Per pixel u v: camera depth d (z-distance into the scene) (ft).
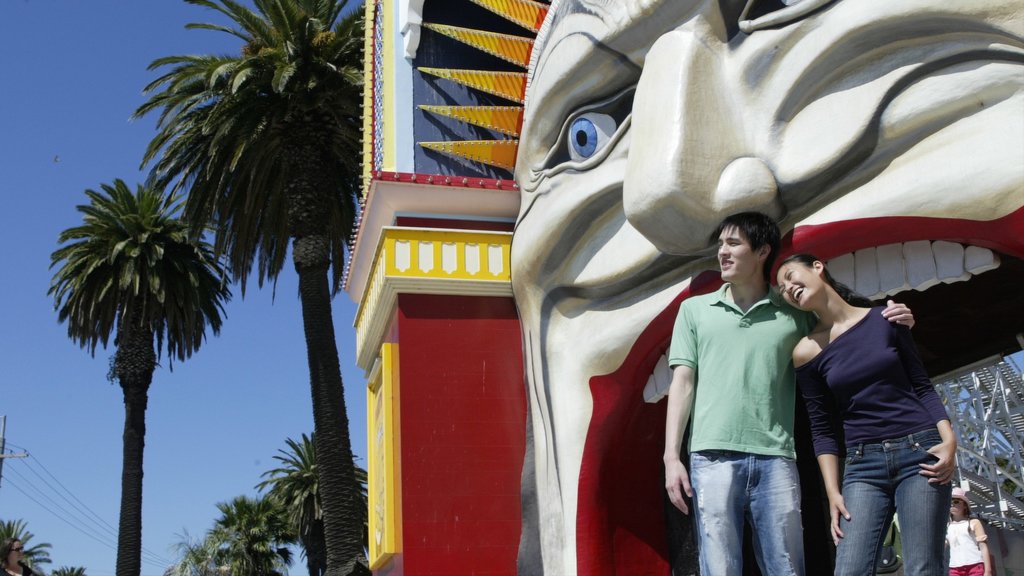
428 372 31.50
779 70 21.52
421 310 32.07
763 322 14.74
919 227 19.52
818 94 21.08
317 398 60.85
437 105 34.73
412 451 30.71
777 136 21.44
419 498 30.32
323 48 65.72
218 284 95.96
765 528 14.08
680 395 14.94
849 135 20.03
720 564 13.94
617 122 26.61
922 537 13.46
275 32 66.18
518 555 30.25
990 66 18.54
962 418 69.72
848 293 15.01
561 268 28.50
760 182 20.93
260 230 71.77
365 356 39.78
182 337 98.07
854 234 20.31
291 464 163.84
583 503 27.55
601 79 26.14
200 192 68.13
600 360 27.25
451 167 34.12
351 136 64.39
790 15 21.35
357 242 36.86
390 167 33.60
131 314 93.35
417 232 32.42
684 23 22.77
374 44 38.19
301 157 65.21
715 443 14.28
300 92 63.87
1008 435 69.36
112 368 96.43
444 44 35.70
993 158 18.29
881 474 14.02
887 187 19.79
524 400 31.78
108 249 91.20
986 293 27.94
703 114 21.54
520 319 31.78
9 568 33.83
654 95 22.15
